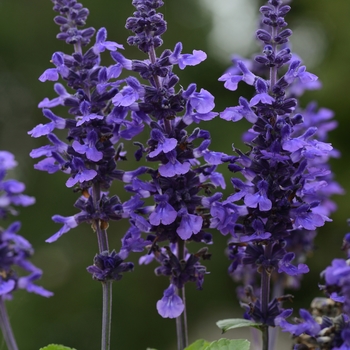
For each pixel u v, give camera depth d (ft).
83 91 3.36
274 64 3.34
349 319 3.28
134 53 8.82
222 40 8.81
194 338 6.88
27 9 9.62
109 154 3.36
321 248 6.91
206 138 3.38
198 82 8.80
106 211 3.36
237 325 3.34
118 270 3.36
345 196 8.63
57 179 8.70
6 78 9.54
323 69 9.14
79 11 3.42
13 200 3.42
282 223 3.32
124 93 3.33
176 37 9.04
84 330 8.07
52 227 8.52
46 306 8.03
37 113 9.37
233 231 3.34
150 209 3.38
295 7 9.36
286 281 3.70
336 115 8.89
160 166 3.32
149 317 8.19
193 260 3.39
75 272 8.31
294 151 3.32
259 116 3.34
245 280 3.68
